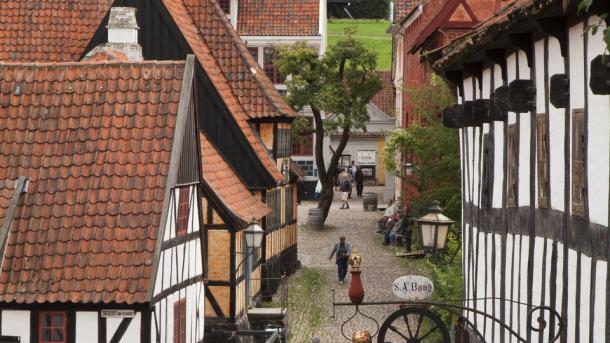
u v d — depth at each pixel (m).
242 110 42.66
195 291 28.36
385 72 92.94
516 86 21.05
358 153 90.12
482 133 27.06
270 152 43.41
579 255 17.98
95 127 26.48
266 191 39.66
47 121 26.75
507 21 20.09
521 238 22.36
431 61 29.78
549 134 19.94
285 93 71.62
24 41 41.75
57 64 27.58
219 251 33.75
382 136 89.50
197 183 28.38
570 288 18.55
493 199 25.47
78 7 42.53
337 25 152.38
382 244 56.62
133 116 26.56
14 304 24.14
